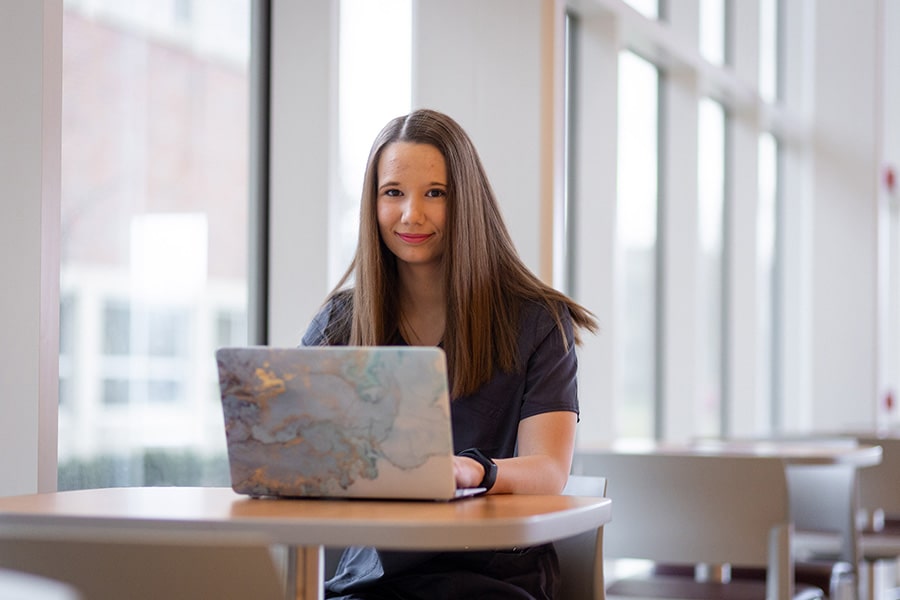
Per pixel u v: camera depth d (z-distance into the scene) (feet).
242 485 5.15
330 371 4.93
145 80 9.58
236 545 4.30
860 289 20.54
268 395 5.02
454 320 6.40
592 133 14.37
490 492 5.52
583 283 14.42
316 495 5.09
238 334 10.55
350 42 10.92
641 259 16.33
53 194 7.36
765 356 20.72
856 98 20.59
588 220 14.39
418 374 4.85
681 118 16.74
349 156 10.93
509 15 11.23
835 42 20.68
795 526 11.85
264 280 10.71
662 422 16.76
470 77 11.32
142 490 5.65
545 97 11.14
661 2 16.20
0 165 7.34
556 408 6.29
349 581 6.12
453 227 6.42
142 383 9.57
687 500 9.34
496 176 11.23
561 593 6.20
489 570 5.95
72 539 4.22
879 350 20.52
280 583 4.29
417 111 6.64
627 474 9.54
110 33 9.27
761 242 20.04
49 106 7.33
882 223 20.89
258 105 10.68
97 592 4.39
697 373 16.60
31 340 7.28
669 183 16.75
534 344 6.43
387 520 4.24
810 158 20.81
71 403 8.94
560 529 4.55
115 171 9.32
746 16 18.80
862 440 13.89
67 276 8.93
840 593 11.98
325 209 10.50
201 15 10.11
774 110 20.07
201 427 10.14
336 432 4.99
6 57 7.33
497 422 6.39
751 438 14.99
